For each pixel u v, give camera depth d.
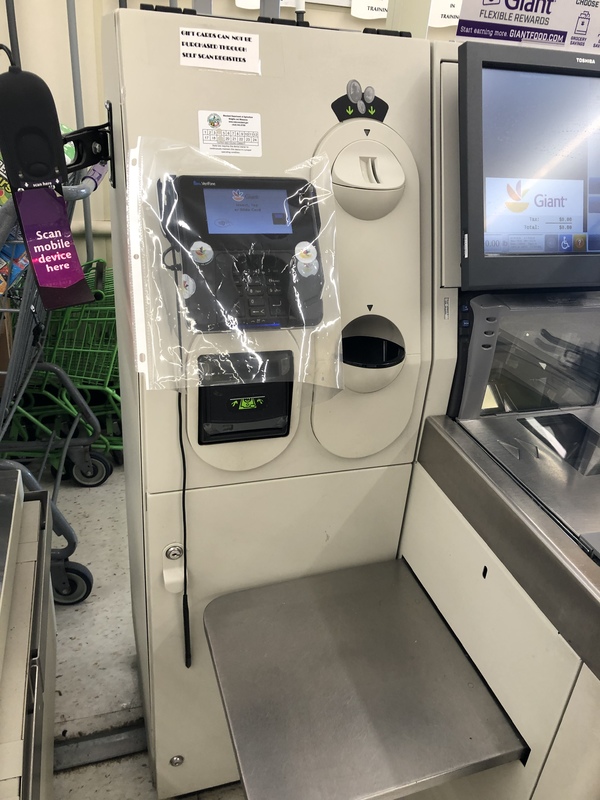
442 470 1.09
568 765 0.81
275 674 1.00
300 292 0.95
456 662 1.03
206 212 0.90
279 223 0.94
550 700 0.83
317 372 0.99
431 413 1.14
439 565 1.12
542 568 0.83
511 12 1.09
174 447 0.99
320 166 0.96
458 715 0.94
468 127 0.94
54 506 1.82
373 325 1.07
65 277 0.97
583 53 1.01
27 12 2.33
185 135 0.90
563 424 1.16
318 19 2.37
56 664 1.72
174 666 1.21
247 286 0.92
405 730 0.91
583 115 1.05
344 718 0.93
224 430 0.99
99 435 2.44
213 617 1.11
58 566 1.89
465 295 1.08
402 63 0.98
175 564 1.10
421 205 1.03
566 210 1.05
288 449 1.07
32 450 2.49
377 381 1.04
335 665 1.02
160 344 0.90
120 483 2.67
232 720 0.92
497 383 1.21
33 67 2.42
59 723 1.56
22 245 1.53
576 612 0.77
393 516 1.23
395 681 0.99
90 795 1.44
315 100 0.95
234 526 1.11
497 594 0.94
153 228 0.89
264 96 0.92
